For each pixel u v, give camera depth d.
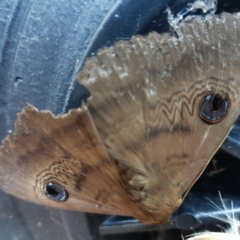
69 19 0.08
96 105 0.05
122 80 0.05
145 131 0.06
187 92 0.06
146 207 0.07
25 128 0.06
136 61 0.05
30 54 0.09
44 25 0.09
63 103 0.08
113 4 0.08
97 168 0.06
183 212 0.09
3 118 0.09
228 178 0.09
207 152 0.07
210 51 0.06
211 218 0.09
